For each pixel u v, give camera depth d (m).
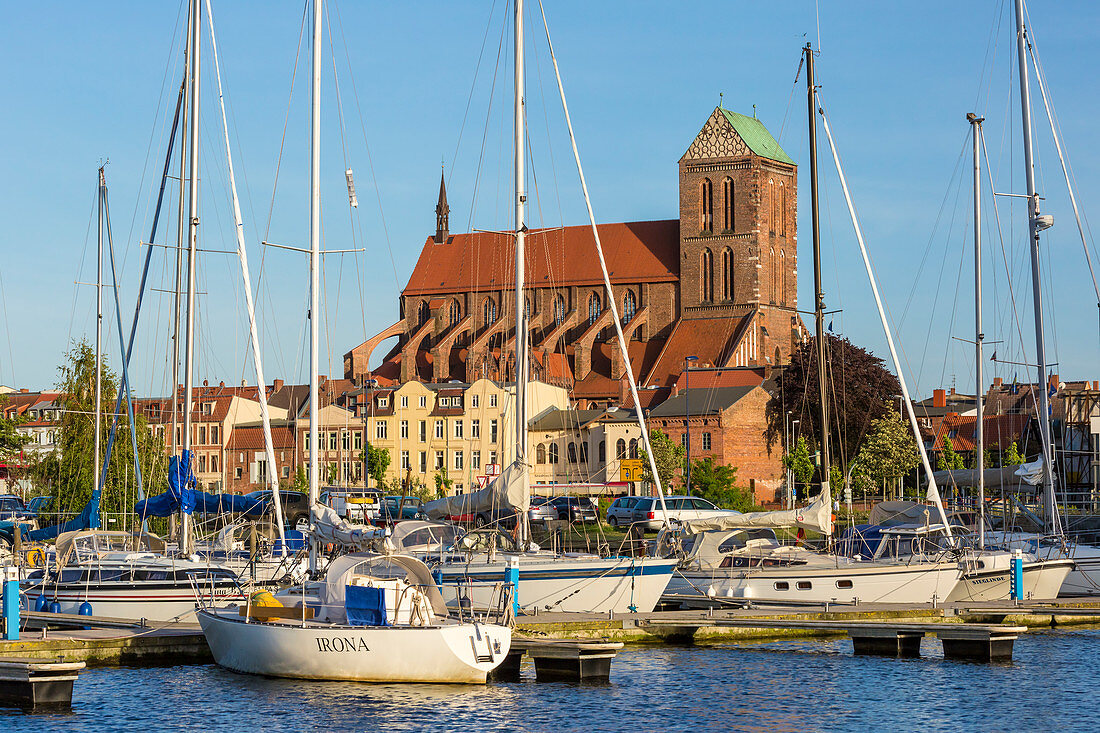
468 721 34.56
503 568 45.41
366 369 178.50
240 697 36.53
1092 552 60.53
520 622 43.31
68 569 47.06
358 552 40.09
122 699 36.50
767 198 178.62
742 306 175.88
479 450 147.12
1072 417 129.25
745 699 38.22
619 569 47.00
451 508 47.09
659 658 43.91
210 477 155.00
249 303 48.53
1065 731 35.03
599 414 146.75
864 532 56.88
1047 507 61.69
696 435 138.38
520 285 49.47
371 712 35.09
